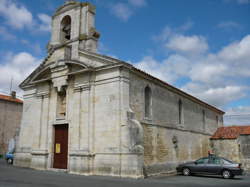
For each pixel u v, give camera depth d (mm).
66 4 19828
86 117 16469
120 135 15094
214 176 17719
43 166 18000
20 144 20750
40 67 20328
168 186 11555
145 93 18406
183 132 22656
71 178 13422
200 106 27406
